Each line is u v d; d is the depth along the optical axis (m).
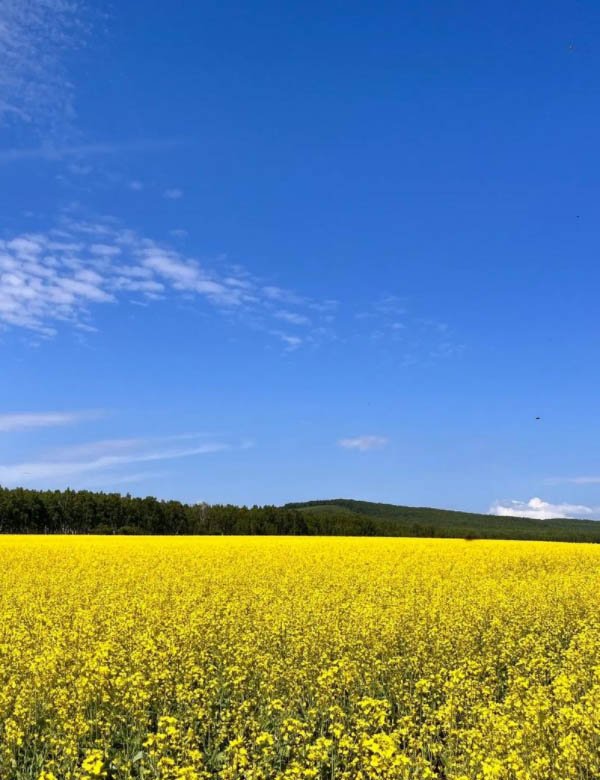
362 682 11.20
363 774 7.89
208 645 13.36
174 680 11.20
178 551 33.84
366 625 14.34
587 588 21.25
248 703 9.70
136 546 36.38
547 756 7.81
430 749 8.56
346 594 20.59
